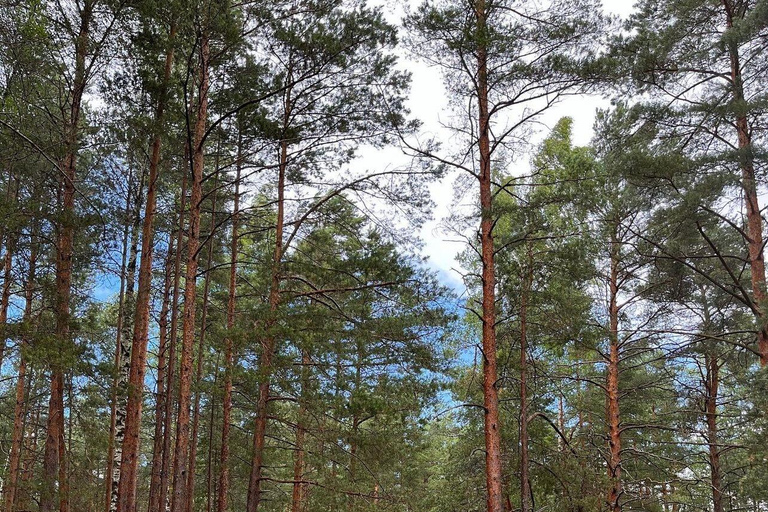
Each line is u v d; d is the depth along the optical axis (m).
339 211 13.04
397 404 13.03
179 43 10.49
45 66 9.81
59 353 9.17
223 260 17.97
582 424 20.53
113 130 11.14
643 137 13.44
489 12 11.16
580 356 19.14
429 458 23.00
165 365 16.42
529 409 16.88
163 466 13.76
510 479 16.08
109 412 16.38
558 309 13.57
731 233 15.85
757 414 12.26
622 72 10.84
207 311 17.38
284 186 12.91
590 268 12.78
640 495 16.45
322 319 12.12
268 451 17.62
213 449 18.84
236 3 11.02
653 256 13.39
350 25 11.06
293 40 11.17
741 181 11.57
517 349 15.42
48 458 10.31
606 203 12.67
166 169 14.12
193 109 12.02
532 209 11.48
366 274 12.20
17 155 10.02
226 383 13.97
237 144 12.66
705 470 20.38
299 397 11.86
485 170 11.66
